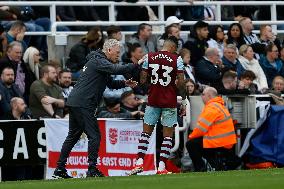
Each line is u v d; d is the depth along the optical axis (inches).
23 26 1923.0
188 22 2140.7
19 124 1707.7
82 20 2166.6
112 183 1187.3
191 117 1866.4
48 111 1796.3
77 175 1747.0
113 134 1776.6
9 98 1761.8
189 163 1852.9
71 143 1583.4
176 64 1624.0
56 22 2004.2
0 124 1694.1
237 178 1218.0
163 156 1636.3
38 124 1723.7
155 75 1621.6
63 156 1583.4
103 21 2135.8
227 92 1927.9
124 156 1787.6
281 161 1904.5
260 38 2236.7
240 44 2169.0
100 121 1765.5
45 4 2041.1
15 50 1828.2
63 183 1233.4
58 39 1989.4
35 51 1871.3
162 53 1627.7
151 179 1254.9
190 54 2032.5
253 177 1234.6
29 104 1815.9
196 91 1937.7
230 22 2215.8
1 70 1820.9
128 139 1791.3
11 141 1702.8
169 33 2025.1
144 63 1626.5
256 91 2031.3
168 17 2194.9
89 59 1579.7
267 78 2135.8
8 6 2028.8
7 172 1713.8
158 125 1800.0
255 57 2154.3
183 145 1870.1
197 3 2233.0
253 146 1911.9
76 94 1567.4
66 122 1742.1
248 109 1904.5
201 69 1990.7
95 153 1567.4
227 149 1828.2
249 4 2298.2
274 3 2329.0
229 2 2265.0
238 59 2090.3
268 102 1936.5
